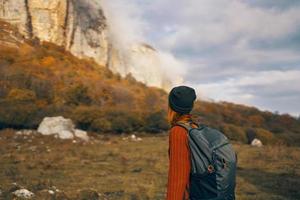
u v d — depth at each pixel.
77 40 114.75
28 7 105.75
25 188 12.88
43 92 66.56
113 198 12.70
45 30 106.12
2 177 15.52
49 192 12.41
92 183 15.46
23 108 50.19
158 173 18.75
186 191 3.02
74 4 118.38
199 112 79.06
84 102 69.06
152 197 13.01
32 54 89.19
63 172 17.95
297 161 22.89
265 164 21.48
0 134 37.88
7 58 79.38
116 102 82.38
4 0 103.19
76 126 52.97
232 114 93.50
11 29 98.62
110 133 53.72
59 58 94.94
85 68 99.38
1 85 62.88
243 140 59.62
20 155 23.88
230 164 2.99
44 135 37.84
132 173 18.56
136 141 41.62
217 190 2.97
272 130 86.50
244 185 15.42
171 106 3.23
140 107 81.88
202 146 2.97
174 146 3.03
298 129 92.19
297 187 14.97
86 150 29.03
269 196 13.48
